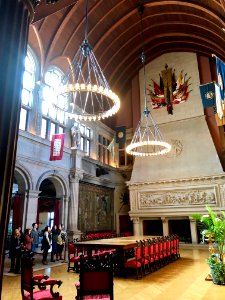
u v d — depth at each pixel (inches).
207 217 287.9
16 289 254.2
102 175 737.0
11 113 76.7
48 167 520.1
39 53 540.7
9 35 80.3
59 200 559.8
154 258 333.7
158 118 776.9
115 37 685.3
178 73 790.5
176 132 733.9
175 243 431.8
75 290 249.1
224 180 625.0
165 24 694.5
